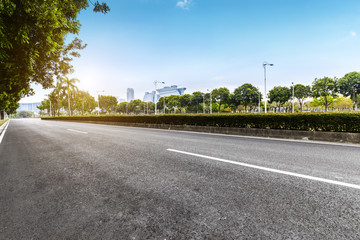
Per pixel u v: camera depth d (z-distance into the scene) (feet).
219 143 23.09
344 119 23.75
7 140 31.99
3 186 10.43
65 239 5.86
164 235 5.94
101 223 6.64
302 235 5.74
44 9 14.83
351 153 16.78
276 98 199.21
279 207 7.38
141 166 13.38
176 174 11.50
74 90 176.35
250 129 31.81
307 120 26.99
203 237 5.79
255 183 9.84
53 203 8.23
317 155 16.05
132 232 6.11
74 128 52.60
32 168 13.83
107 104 352.90
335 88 143.74
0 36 12.92
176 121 47.80
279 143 22.79
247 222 6.48
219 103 259.19
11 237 5.98
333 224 6.26
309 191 8.76
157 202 8.04
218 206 7.57
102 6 15.72
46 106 294.46
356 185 9.38
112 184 10.17
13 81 27.91
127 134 34.83
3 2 12.46
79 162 15.03
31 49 19.17
